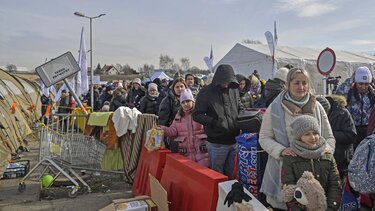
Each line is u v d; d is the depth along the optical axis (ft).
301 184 8.39
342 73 70.03
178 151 14.84
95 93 60.54
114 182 20.45
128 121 19.22
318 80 65.16
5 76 50.42
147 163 16.65
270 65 64.90
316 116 9.78
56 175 19.65
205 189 10.38
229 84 13.46
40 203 17.49
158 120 18.47
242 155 11.48
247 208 8.59
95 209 16.65
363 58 80.12
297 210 8.60
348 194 10.34
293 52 72.59
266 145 9.91
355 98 15.99
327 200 8.90
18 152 32.78
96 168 20.25
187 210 11.37
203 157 14.61
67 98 48.44
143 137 18.97
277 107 10.03
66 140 20.03
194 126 14.85
